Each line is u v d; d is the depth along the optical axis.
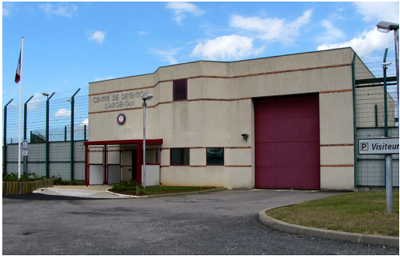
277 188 22.97
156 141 24.52
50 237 8.80
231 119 23.84
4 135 34.03
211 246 7.64
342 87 21.02
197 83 24.14
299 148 22.56
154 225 10.21
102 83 29.14
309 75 21.91
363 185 20.55
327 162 21.09
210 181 23.70
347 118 20.78
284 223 9.16
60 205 15.65
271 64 23.00
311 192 20.52
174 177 24.44
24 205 15.72
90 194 20.72
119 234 9.02
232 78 24.03
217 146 23.81
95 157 28.91
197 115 24.03
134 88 27.66
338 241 7.84
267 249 7.32
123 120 27.84
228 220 10.84
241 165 23.36
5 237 8.86
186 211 13.13
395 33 10.54
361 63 23.94
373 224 8.51
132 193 20.16
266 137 23.50
